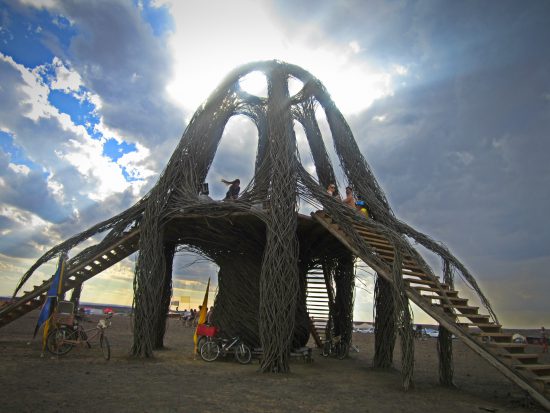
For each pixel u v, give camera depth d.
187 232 13.91
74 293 16.31
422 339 34.06
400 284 9.55
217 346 12.58
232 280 13.37
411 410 7.38
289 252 10.78
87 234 13.47
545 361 18.67
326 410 7.02
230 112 15.17
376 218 12.95
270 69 14.01
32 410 5.98
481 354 8.34
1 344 13.81
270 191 11.66
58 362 10.62
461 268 11.12
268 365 10.54
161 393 7.57
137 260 12.23
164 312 15.61
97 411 6.12
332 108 14.58
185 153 13.55
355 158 13.89
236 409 6.73
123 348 14.62
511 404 8.33
